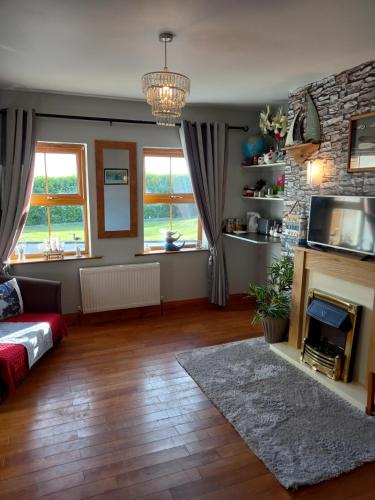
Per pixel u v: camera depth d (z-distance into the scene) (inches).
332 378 111.6
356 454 83.8
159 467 80.6
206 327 162.1
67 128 153.3
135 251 173.6
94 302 162.7
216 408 102.3
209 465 81.4
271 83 133.2
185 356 132.3
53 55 104.6
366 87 110.6
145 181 174.2
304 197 139.5
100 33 89.4
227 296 188.4
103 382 115.5
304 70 118.0
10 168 142.6
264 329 141.5
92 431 92.4
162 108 88.9
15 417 97.6
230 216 189.6
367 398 98.2
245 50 100.3
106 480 77.0
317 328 126.2
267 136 179.0
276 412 99.2
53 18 81.2
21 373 109.7
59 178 160.4
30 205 157.3
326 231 121.0
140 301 170.9
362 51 101.5
